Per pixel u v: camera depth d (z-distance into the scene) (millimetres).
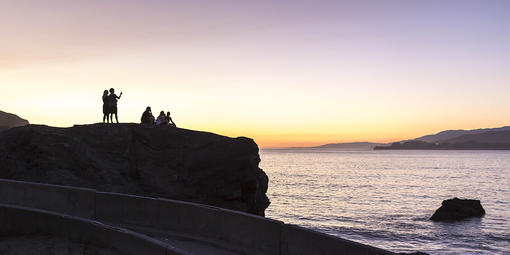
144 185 23188
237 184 25062
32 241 9328
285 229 8906
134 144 24250
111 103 24859
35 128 21703
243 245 9711
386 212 63438
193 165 24547
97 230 8945
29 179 19609
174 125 28172
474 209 58312
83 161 21281
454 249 39188
